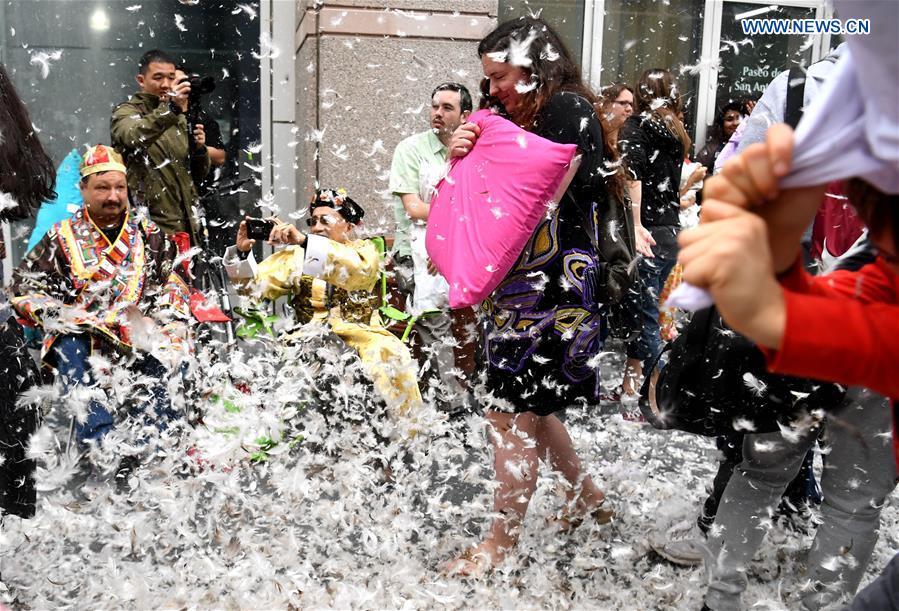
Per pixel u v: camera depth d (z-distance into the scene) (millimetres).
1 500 2740
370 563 3020
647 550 3182
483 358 3049
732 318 963
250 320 4203
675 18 7418
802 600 2688
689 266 941
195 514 3355
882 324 967
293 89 7266
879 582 1691
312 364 3986
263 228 3980
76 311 3664
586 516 3291
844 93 867
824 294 1088
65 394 3592
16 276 3678
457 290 2711
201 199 5324
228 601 2713
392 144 6336
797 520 3318
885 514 3408
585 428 4480
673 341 2578
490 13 6340
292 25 7191
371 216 6363
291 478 3408
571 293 2861
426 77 6312
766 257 928
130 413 3762
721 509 2648
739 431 2482
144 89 5039
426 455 3881
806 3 7398
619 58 7410
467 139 2857
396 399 3898
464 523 3359
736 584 2623
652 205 5039
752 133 2709
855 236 2381
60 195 4773
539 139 2680
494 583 2895
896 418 1382
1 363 2723
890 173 891
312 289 4066
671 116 5074
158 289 3850
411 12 6223
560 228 2846
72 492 3551
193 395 3932
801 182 896
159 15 7070
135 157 4863
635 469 3855
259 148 5785
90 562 2979
